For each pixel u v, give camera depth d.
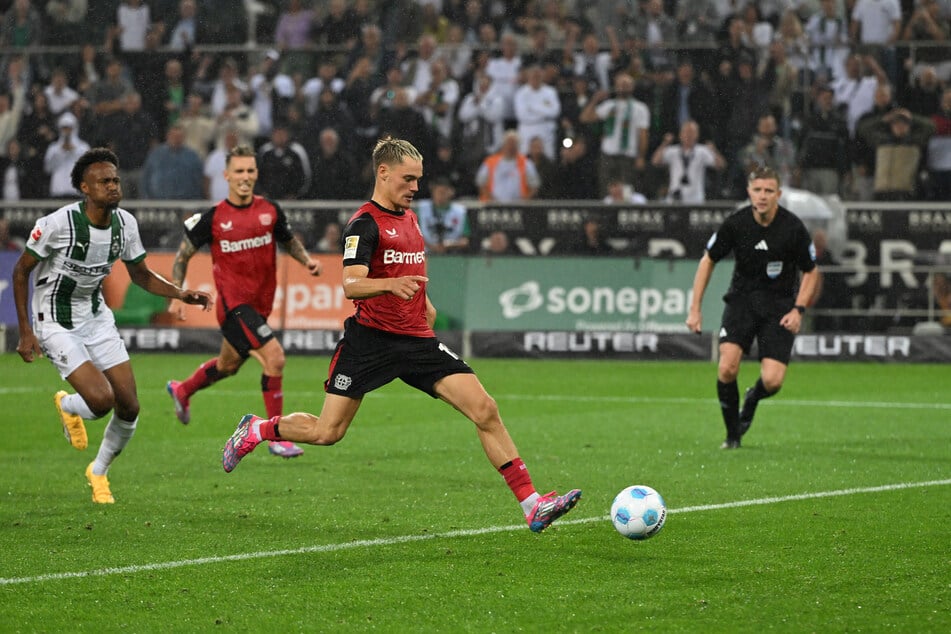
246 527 12.84
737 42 39.12
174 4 43.84
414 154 11.79
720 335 18.81
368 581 10.50
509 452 11.76
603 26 42.22
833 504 13.99
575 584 10.37
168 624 9.25
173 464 17.36
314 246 36.75
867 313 35.19
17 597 10.00
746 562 11.10
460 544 11.96
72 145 40.88
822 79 39.59
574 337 35.38
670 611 9.52
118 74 41.78
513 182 38.22
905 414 23.22
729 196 38.59
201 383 19.14
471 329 35.84
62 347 13.90
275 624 9.23
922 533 12.31
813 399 25.83
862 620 9.23
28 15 44.62
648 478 16.02
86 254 13.97
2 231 37.66
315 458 17.88
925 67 39.22
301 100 40.91
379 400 25.48
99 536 12.38
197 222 18.25
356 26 43.09
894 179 37.81
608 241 35.94
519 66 40.59
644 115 38.75
